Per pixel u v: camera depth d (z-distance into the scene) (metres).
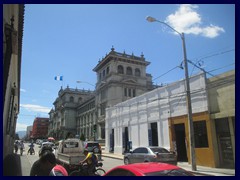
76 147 16.95
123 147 29.70
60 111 89.25
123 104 30.75
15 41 10.71
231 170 14.91
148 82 53.00
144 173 4.51
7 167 12.02
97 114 50.28
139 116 26.72
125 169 4.87
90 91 86.50
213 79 17.58
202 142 17.94
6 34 9.97
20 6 10.08
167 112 22.11
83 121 70.31
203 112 17.95
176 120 20.83
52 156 4.98
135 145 26.75
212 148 16.84
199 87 18.64
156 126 23.88
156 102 23.81
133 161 16.22
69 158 12.52
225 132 16.47
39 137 119.19
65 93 83.12
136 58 50.41
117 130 31.84
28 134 157.50
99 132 48.12
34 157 24.80
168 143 21.52
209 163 16.97
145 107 25.64
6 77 9.84
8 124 16.27
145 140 24.98
